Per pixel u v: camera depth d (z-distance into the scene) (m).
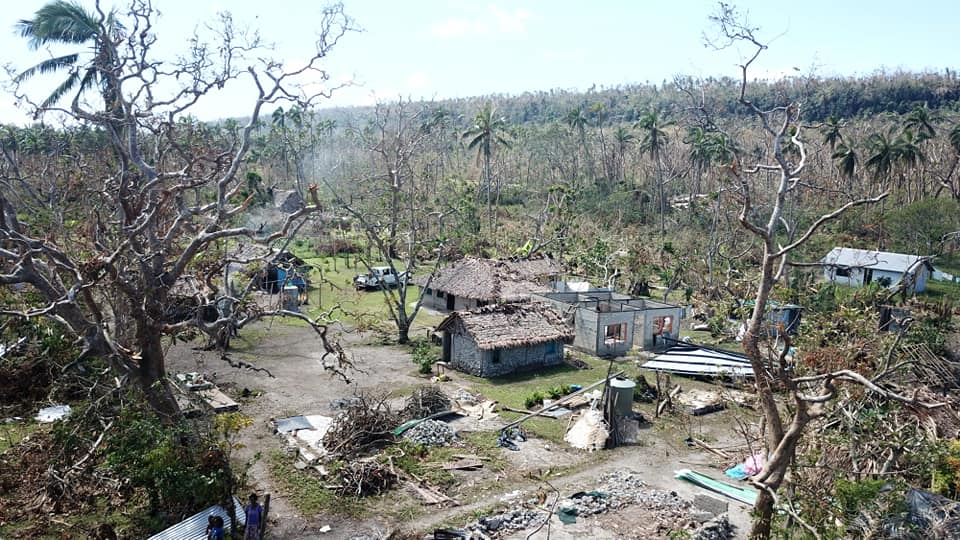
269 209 85.62
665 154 102.50
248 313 26.98
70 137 36.72
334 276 66.25
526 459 25.98
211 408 27.67
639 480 24.22
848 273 61.97
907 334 35.78
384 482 23.05
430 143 105.00
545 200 99.38
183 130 38.25
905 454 21.58
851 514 17.83
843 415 21.73
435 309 53.88
